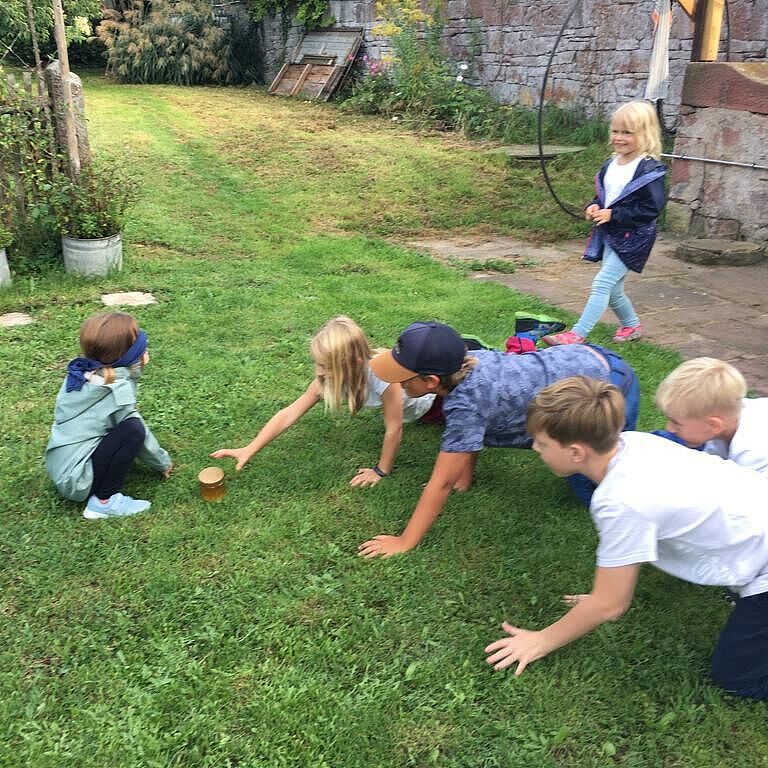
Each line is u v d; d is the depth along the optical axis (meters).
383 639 2.45
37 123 5.98
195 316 5.29
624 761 2.06
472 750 2.08
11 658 2.33
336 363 3.14
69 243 6.00
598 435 2.13
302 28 18.11
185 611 2.55
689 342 5.09
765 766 2.05
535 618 2.57
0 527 2.97
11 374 4.32
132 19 19.03
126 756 2.02
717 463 2.24
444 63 14.36
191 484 3.28
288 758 2.03
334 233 7.88
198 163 9.97
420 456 3.58
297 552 2.86
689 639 2.49
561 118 12.14
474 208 8.95
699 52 8.00
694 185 8.23
